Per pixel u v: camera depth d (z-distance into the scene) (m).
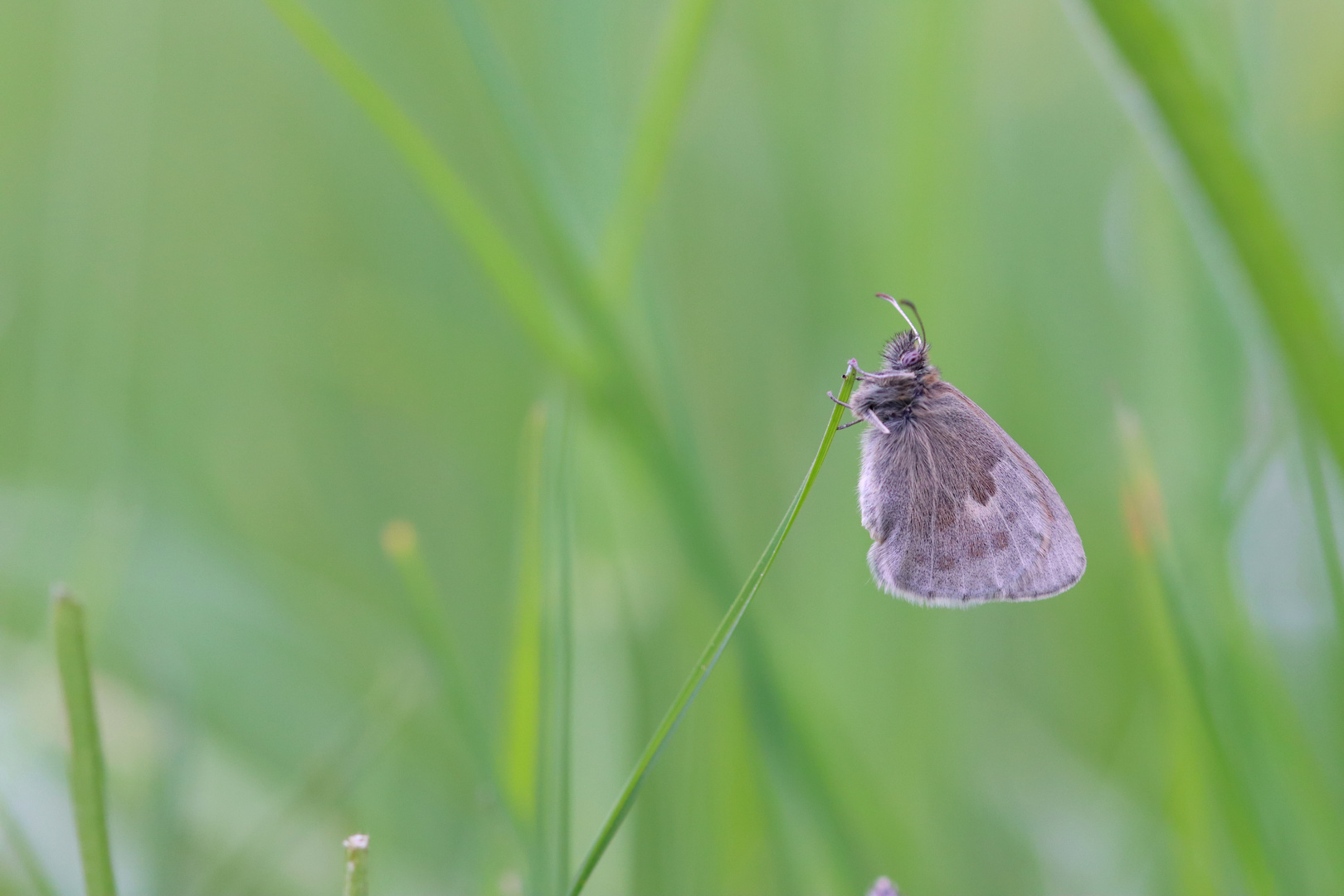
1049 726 0.54
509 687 0.51
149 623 0.54
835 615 0.54
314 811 0.52
